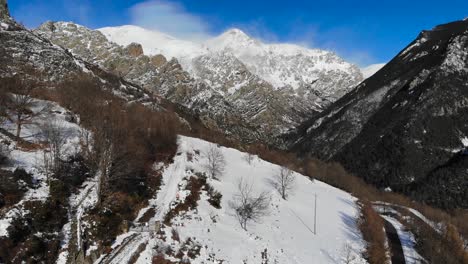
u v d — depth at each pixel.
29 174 53.69
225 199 73.25
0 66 96.69
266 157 126.94
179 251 52.19
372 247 76.56
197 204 66.50
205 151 94.81
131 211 57.31
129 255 46.97
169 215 59.69
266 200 80.12
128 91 146.88
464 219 133.62
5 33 119.00
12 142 60.72
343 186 133.88
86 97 94.75
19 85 80.19
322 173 136.88
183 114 162.62
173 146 87.69
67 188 55.09
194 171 77.56
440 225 107.69
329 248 70.81
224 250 56.81
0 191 47.62
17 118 67.25
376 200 135.50
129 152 70.19
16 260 41.31
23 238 43.94
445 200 160.50
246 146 136.50
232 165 95.56
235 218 68.12
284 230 71.06
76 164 61.34
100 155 60.69
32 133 66.00
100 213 52.44
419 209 135.25
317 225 79.19
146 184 66.81
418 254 82.56
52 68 116.94
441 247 84.94
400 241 88.94
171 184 70.00
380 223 97.56
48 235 46.16
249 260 57.06
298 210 83.56
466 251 90.38
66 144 65.31
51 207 49.41
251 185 85.69
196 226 59.97
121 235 51.12
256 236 64.50
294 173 113.44
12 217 44.69
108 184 57.72
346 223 85.94
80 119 78.00
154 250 50.03
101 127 68.44
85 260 44.69
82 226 49.28
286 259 61.19
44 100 81.38
